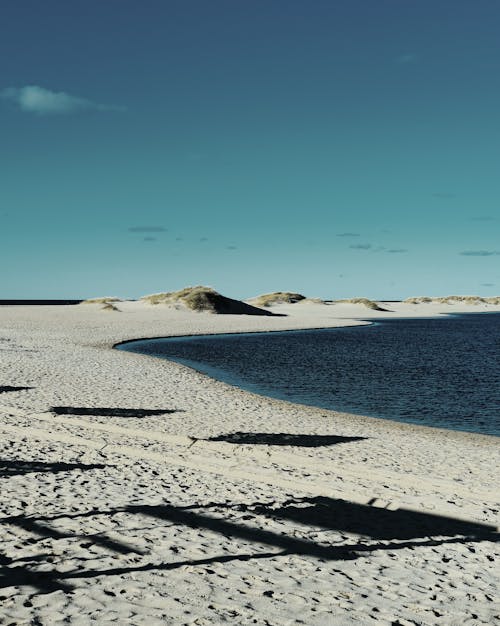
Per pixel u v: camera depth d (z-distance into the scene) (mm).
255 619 5867
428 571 7512
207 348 47844
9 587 6336
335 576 7160
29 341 43406
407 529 9094
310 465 12859
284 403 22844
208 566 7234
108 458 12805
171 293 130500
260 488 10945
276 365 36500
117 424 16719
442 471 12797
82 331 57312
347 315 142375
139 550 7645
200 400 22062
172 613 5906
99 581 6621
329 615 6062
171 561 7332
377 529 9039
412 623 5996
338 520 9359
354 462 13266
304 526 8984
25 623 5523
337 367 36188
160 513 9188
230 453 13750
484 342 63281
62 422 16594
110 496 9953
